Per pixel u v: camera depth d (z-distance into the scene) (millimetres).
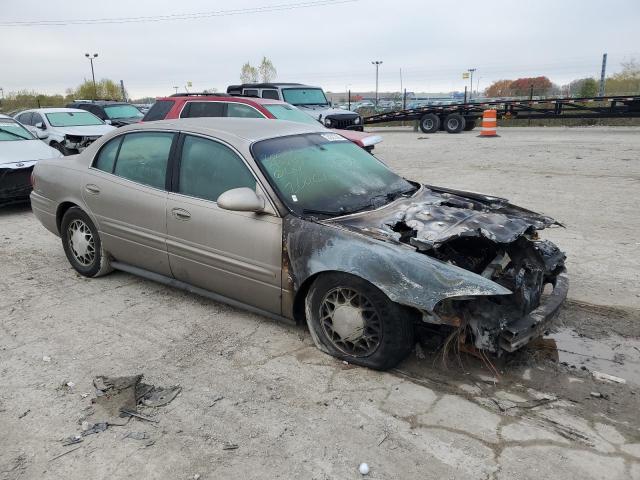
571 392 3344
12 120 10016
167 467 2750
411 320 3465
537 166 12219
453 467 2719
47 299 4945
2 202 8461
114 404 3291
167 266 4625
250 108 10625
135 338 4156
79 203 5211
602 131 21234
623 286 5008
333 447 2881
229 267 4137
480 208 4367
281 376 3580
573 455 2785
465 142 18672
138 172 4777
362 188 4301
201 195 4289
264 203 3908
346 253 3496
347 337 3629
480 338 3338
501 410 3172
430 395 3334
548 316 3529
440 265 3258
